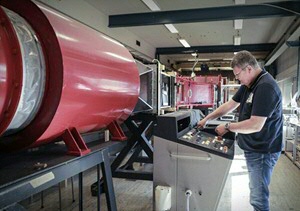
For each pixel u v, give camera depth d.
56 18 1.30
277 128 1.94
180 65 12.98
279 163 4.96
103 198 3.04
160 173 2.12
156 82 3.28
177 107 4.57
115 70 1.68
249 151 2.04
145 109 3.01
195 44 9.03
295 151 4.92
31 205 2.84
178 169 2.07
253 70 1.98
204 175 2.00
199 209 2.05
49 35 1.22
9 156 1.43
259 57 10.84
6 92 1.04
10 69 1.04
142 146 3.13
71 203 2.91
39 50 1.20
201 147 1.97
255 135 1.98
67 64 1.23
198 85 6.36
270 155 1.98
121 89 1.78
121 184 3.60
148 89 3.22
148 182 3.68
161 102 3.41
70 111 1.34
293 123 5.06
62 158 1.39
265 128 1.93
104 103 1.63
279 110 1.92
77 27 1.45
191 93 5.98
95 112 1.59
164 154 2.09
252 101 1.96
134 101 2.11
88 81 1.39
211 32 7.39
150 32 7.53
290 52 7.71
